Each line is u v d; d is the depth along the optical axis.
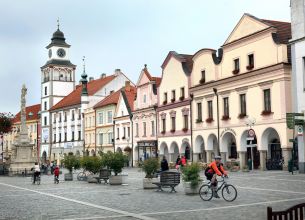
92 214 15.67
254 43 44.16
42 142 109.56
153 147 63.84
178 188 26.47
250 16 44.69
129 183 32.19
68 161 39.78
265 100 42.66
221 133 48.62
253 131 41.12
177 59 58.19
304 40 34.78
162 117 61.72
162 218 14.30
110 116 79.62
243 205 17.03
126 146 72.44
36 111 119.94
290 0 36.09
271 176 32.78
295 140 39.16
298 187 23.39
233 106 46.84
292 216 7.74
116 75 95.38
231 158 48.38
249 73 44.25
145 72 67.38
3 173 55.19
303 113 34.69
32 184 34.59
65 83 108.69
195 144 53.56
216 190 19.09
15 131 124.75
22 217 15.40
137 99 69.62
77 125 93.62
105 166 33.19
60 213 16.20
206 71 51.91
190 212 15.57
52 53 108.06
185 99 55.81
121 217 14.76
